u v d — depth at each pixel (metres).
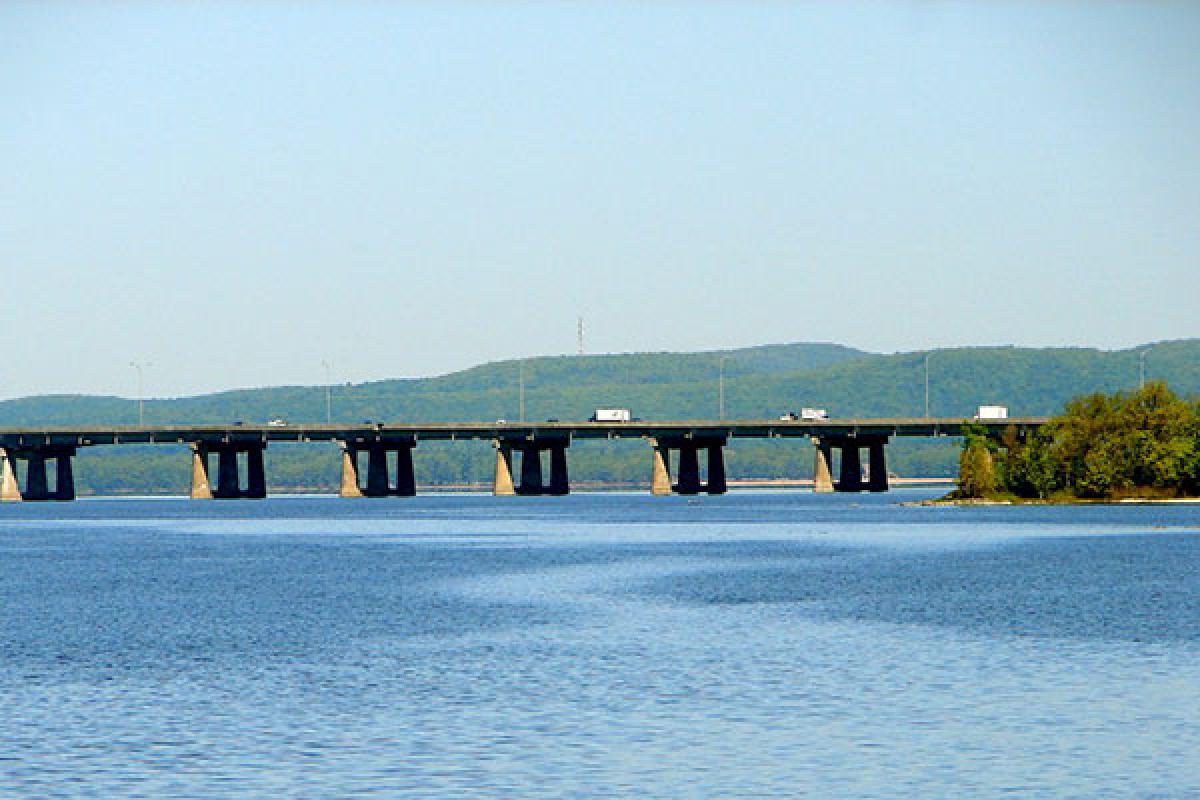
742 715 89.38
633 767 76.56
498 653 115.81
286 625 137.88
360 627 135.38
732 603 153.75
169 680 103.94
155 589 179.00
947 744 81.44
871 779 74.19
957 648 117.44
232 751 80.56
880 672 105.12
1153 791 71.88
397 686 100.50
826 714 89.56
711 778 74.44
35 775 75.56
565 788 72.69
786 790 72.31
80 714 90.88
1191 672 104.50
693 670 106.44
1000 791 72.00
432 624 136.88
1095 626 131.62
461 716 89.56
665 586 175.25
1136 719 87.69
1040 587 171.88
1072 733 84.06
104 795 71.81
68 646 123.38
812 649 117.19
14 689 100.25
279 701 94.94
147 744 82.44
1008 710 90.50
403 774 75.44
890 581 181.38
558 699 94.94
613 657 113.06
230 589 178.25
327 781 74.12
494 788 72.69
